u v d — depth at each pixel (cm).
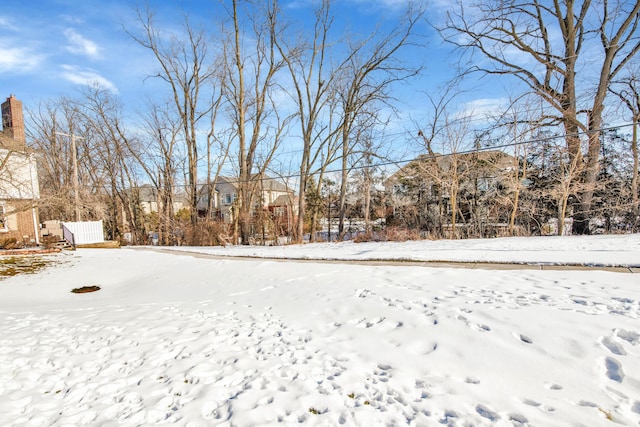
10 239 1477
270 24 1892
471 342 328
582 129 1361
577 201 1401
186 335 416
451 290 510
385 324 400
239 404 254
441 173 1670
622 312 366
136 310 557
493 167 1559
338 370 302
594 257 675
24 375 322
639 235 1095
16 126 1675
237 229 2005
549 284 504
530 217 1478
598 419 216
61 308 613
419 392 259
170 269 1003
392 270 690
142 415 249
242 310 530
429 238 1473
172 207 2439
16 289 825
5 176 1376
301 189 1933
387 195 2167
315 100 1961
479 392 253
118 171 2516
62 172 2603
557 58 1385
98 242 1689
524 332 336
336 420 231
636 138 1367
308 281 670
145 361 344
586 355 287
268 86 2072
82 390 291
